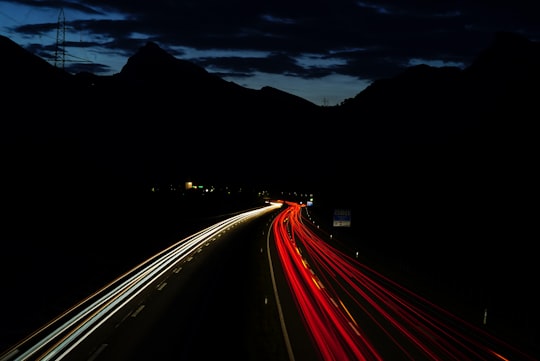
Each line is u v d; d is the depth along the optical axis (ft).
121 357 53.88
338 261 144.25
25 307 74.02
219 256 143.13
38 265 99.60
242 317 74.38
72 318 70.49
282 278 110.73
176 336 62.69
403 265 135.95
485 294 104.99
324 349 60.08
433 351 61.67
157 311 75.82
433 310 86.69
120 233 162.50
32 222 136.67
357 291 99.55
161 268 118.93
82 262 112.16
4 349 55.98
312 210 447.83
